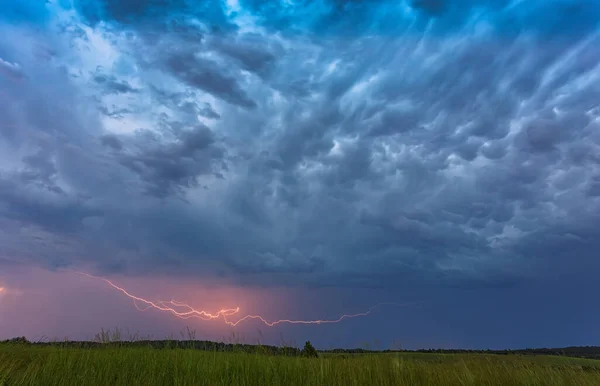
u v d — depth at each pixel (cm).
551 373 921
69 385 753
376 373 873
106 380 779
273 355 1009
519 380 886
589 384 880
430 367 930
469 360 999
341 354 1021
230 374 866
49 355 905
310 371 875
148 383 785
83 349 1008
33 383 747
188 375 823
